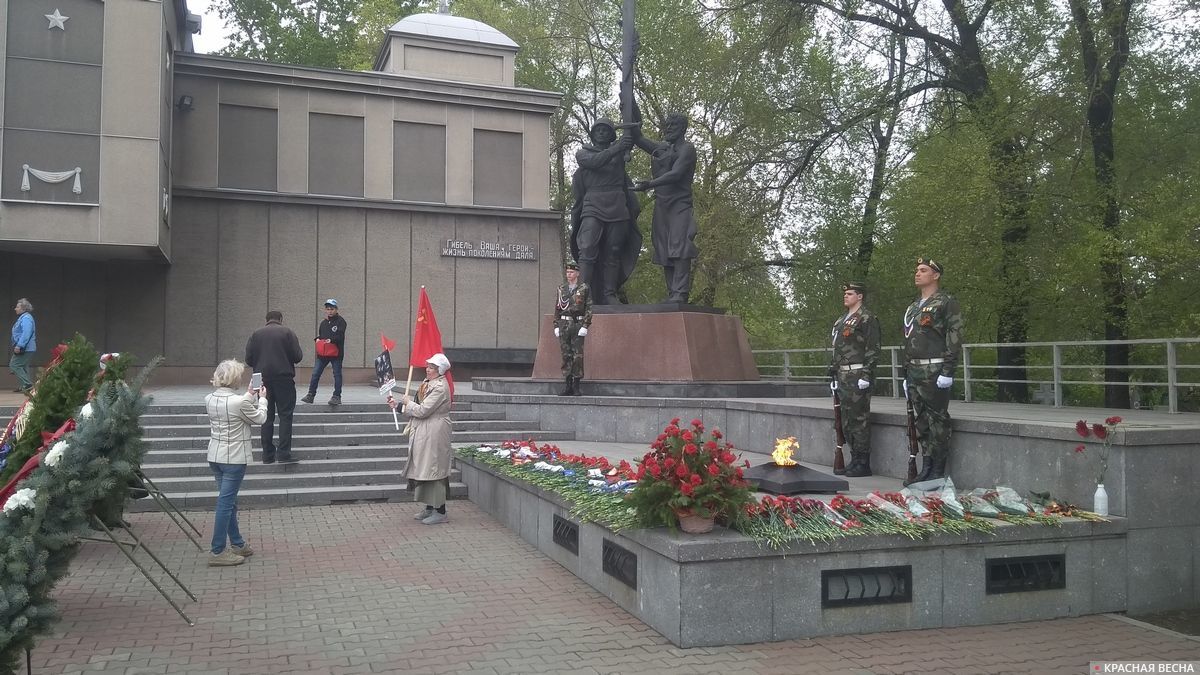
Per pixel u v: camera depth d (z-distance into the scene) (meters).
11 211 17.06
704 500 5.90
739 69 22.39
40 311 19.80
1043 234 17.64
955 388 21.52
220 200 21.56
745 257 26.16
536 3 30.62
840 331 9.38
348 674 5.24
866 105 22.64
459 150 23.75
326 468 11.64
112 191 17.67
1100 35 16.23
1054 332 20.06
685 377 14.16
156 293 20.92
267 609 6.58
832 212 24.69
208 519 9.94
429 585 7.26
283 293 22.03
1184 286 17.00
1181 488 6.92
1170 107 17.53
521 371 24.27
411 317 23.12
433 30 24.64
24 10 17.19
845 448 10.03
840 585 6.07
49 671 5.27
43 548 5.02
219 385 8.01
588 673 5.26
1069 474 7.15
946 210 16.67
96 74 17.62
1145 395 19.86
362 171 22.88
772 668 5.36
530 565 7.95
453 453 11.55
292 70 22.12
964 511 6.51
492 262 23.97
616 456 10.96
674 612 5.77
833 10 20.86
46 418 7.57
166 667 5.35
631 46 15.59
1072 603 6.59
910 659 5.55
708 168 25.67
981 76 19.89
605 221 15.55
